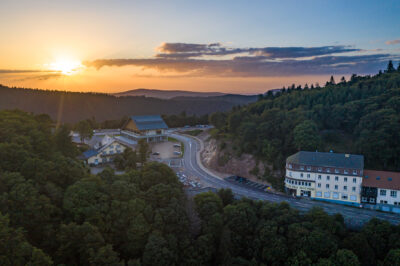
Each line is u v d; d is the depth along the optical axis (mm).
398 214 84500
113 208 67812
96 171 112312
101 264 57281
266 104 165000
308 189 96562
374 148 102188
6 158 68375
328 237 67750
